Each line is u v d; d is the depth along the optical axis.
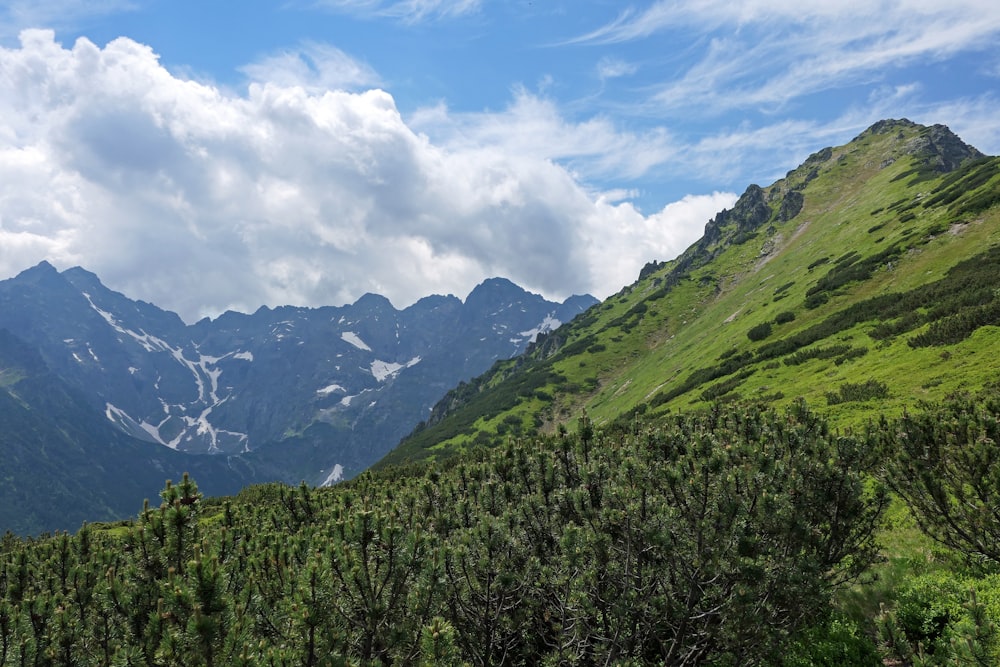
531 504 11.31
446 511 12.42
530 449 12.78
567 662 9.28
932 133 180.62
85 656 8.25
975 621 6.53
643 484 9.86
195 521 9.03
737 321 107.06
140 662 6.89
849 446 10.38
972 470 11.15
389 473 40.38
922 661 6.72
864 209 134.50
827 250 116.25
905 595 10.00
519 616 9.88
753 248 182.62
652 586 9.39
